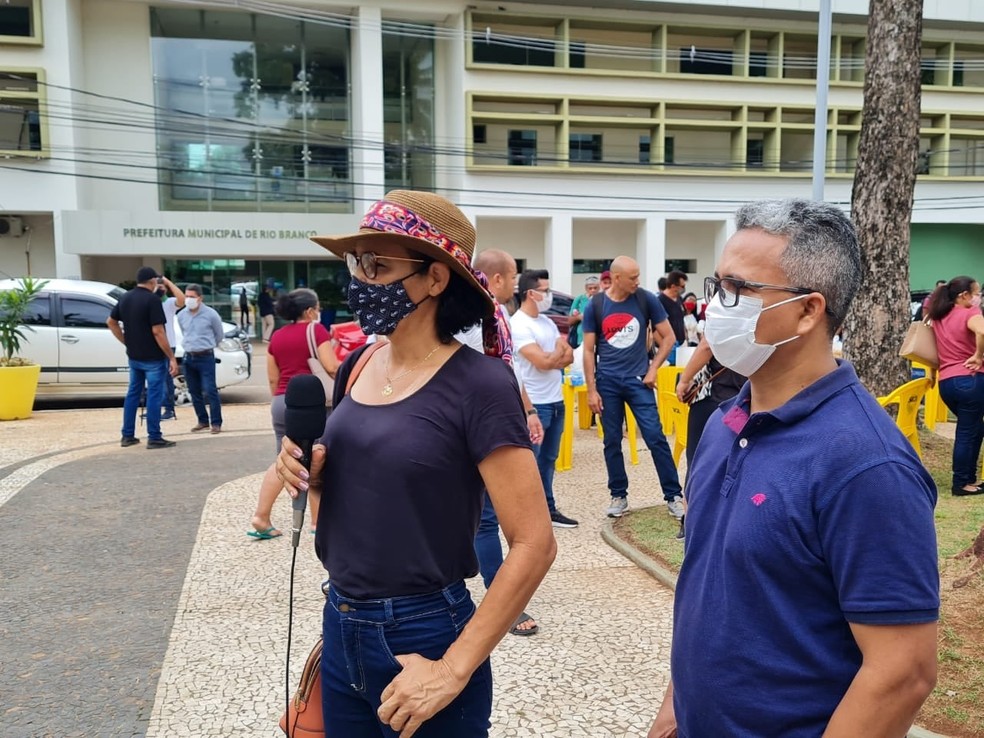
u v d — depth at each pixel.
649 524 5.44
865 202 7.29
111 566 4.79
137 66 27.59
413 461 1.71
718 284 1.54
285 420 1.82
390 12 29.22
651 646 3.65
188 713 3.10
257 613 4.08
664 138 31.06
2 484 6.81
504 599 1.67
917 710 1.28
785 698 1.37
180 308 9.66
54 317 11.63
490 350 2.03
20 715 3.08
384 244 1.78
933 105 34.00
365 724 1.86
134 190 27.66
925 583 1.27
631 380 5.52
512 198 30.09
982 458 7.17
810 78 33.22
